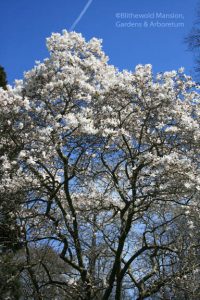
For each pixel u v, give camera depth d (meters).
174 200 11.32
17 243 11.51
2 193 10.90
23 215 11.86
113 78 12.23
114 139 12.20
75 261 12.95
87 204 12.68
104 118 11.88
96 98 11.86
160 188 11.12
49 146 10.98
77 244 11.40
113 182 12.34
